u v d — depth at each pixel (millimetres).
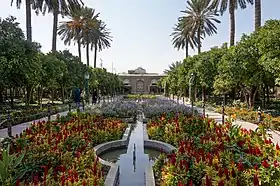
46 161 4539
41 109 14594
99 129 8070
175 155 4664
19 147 4969
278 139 7938
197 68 23375
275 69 11195
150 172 5055
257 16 17109
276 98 28359
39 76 15250
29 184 3627
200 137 6219
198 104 22906
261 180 3367
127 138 8477
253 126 10820
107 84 41594
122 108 14172
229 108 16125
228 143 5168
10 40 12430
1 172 3135
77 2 20625
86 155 4965
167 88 47781
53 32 22047
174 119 8898
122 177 5594
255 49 14039
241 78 15016
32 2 18609
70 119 9547
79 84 23375
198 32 29703
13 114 11742
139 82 69688
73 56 23609
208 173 3715
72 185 3617
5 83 12422
